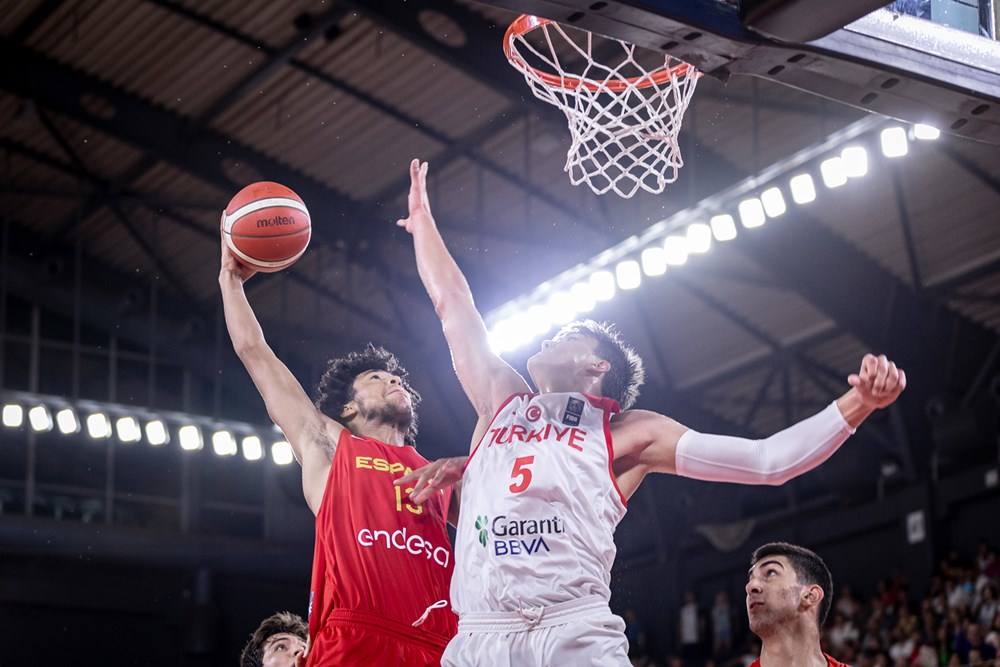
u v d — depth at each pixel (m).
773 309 17.92
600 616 3.52
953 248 16.50
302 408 4.62
